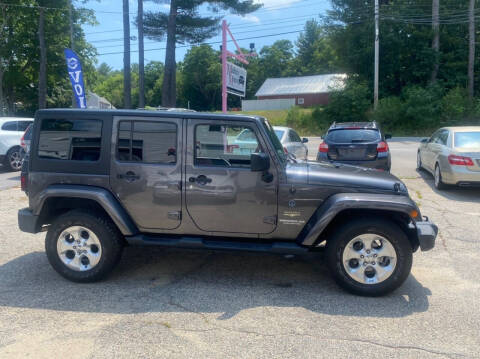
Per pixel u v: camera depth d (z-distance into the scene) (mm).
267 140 4434
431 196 9445
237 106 90312
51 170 4680
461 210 8148
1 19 33844
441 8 35969
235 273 5035
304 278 4879
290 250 4445
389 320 3832
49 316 3889
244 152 4477
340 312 3990
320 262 5414
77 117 4637
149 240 4617
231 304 4164
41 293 4410
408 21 35094
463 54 36688
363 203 4164
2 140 13055
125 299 4273
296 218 4453
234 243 4594
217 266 5273
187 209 4551
